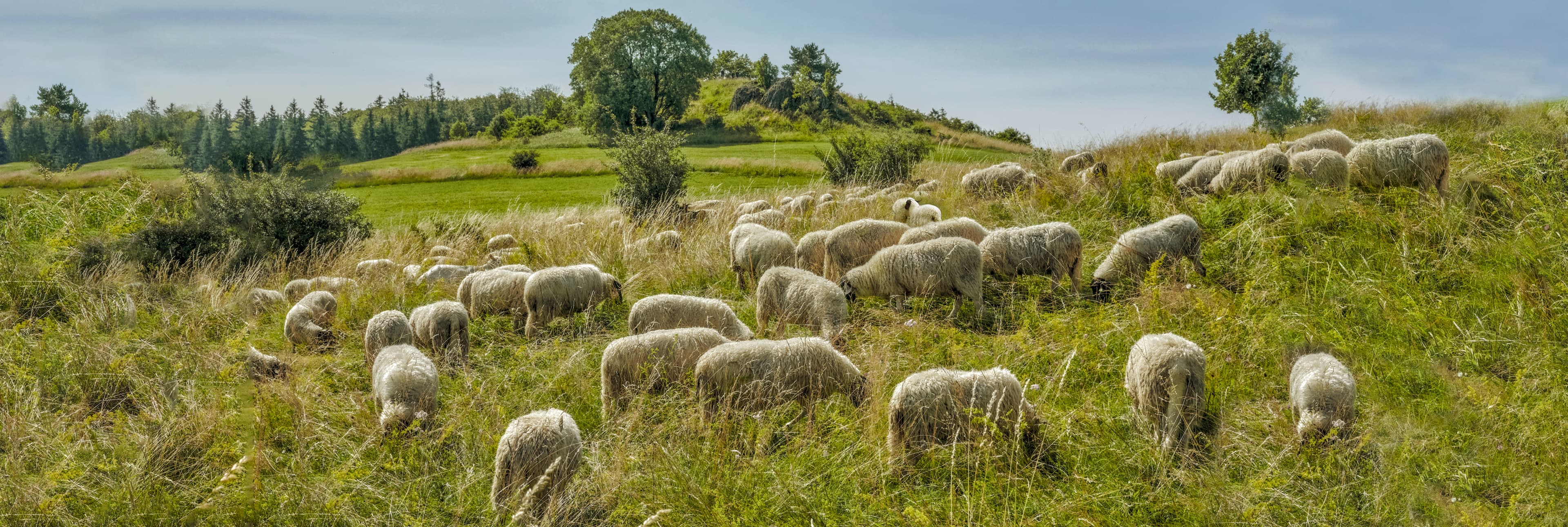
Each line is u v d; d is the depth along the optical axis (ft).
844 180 61.62
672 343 19.22
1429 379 18.44
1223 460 15.39
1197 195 32.55
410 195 105.40
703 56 224.74
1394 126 44.04
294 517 15.02
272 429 18.86
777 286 23.99
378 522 15.12
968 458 14.97
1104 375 19.51
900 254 24.40
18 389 20.81
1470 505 14.21
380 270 35.27
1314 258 25.02
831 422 17.40
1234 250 26.58
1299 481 14.64
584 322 27.27
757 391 17.38
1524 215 26.68
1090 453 16.08
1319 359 17.26
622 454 16.14
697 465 15.88
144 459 16.71
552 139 210.18
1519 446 15.69
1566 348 19.13
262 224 40.45
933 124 249.14
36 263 31.37
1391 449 15.61
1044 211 33.60
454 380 22.27
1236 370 18.89
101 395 21.22
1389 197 28.53
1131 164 41.60
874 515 14.61
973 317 24.67
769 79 297.53
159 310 28.86
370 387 22.34
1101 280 24.88
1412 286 22.95
